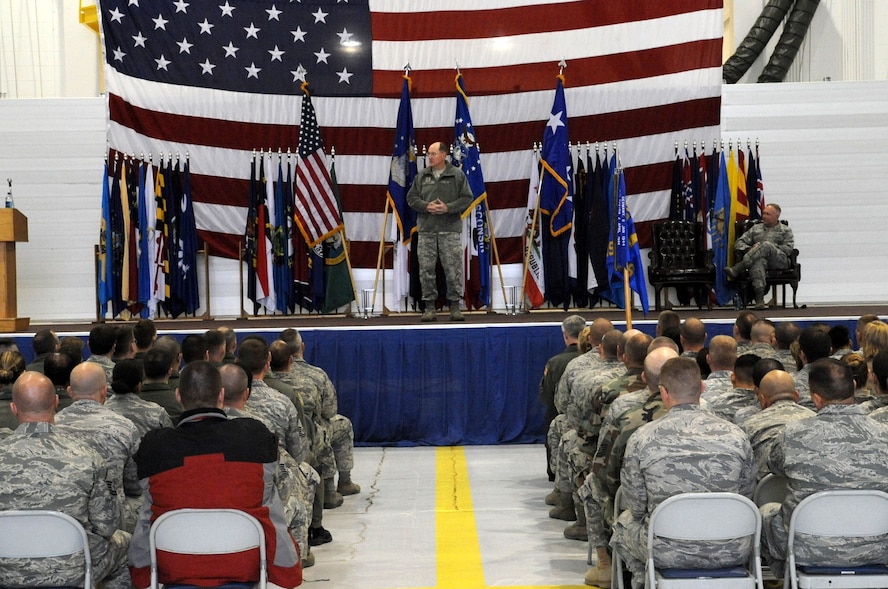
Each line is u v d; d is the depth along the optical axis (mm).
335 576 6492
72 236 14594
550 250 13984
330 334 11398
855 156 14703
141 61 14211
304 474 6398
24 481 4352
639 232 14398
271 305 14055
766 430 5203
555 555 6938
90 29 17828
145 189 13781
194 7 14344
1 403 5891
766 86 14648
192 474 4406
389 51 14609
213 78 14312
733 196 14008
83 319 14617
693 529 4434
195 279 14102
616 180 13031
